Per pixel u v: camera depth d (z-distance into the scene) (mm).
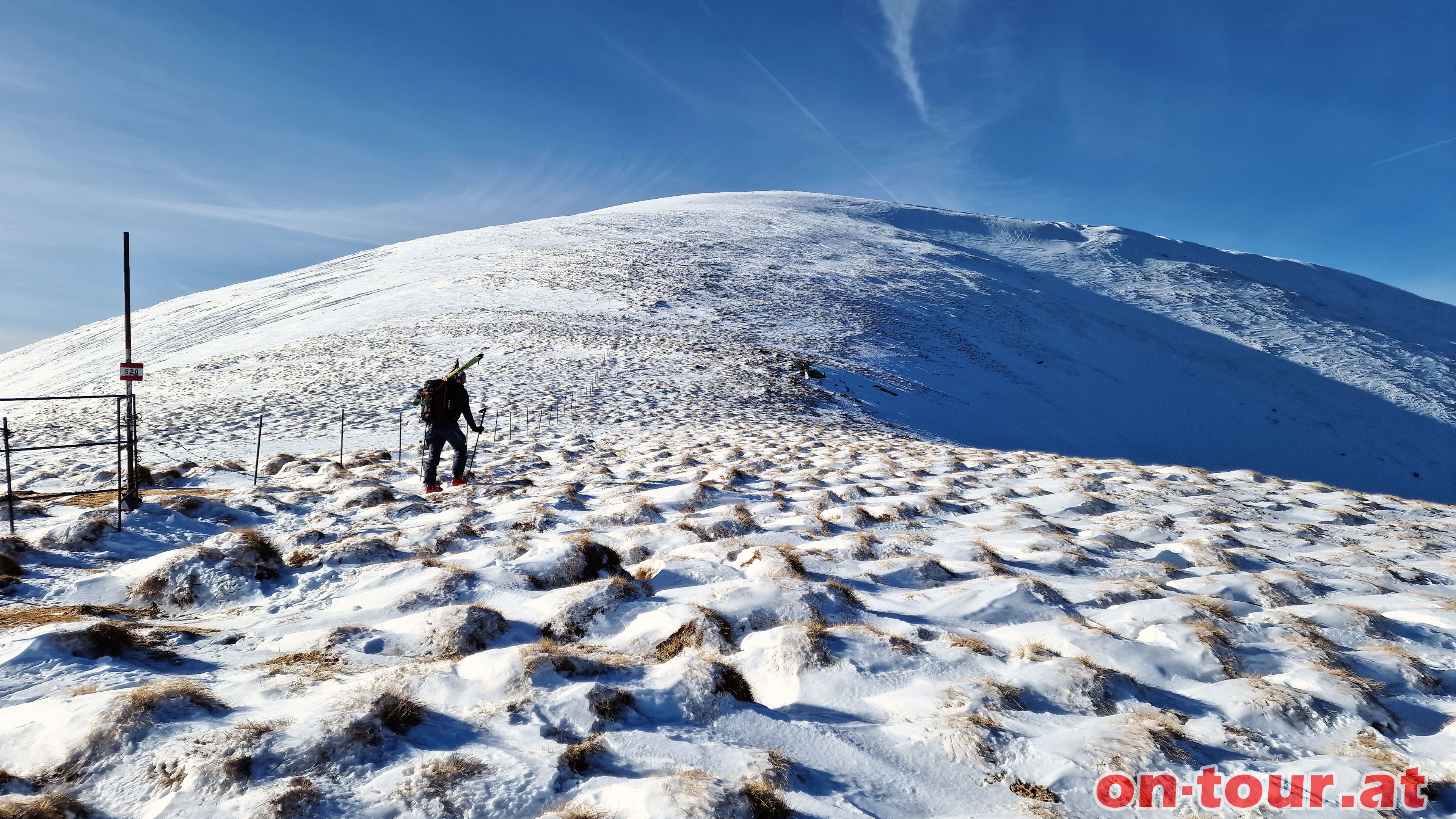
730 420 24141
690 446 15930
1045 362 54469
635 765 2979
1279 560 6734
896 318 56219
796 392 33250
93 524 6070
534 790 2701
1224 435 49156
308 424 20375
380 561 5805
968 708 3492
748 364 37750
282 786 2568
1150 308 82500
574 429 20828
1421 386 63062
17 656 3500
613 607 4816
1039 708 3607
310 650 4086
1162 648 4309
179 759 2688
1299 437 51125
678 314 49375
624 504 8461
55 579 5039
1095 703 3637
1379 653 4242
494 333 41250
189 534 6559
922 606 5152
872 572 5863
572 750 2969
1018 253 109500
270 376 33188
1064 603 5219
